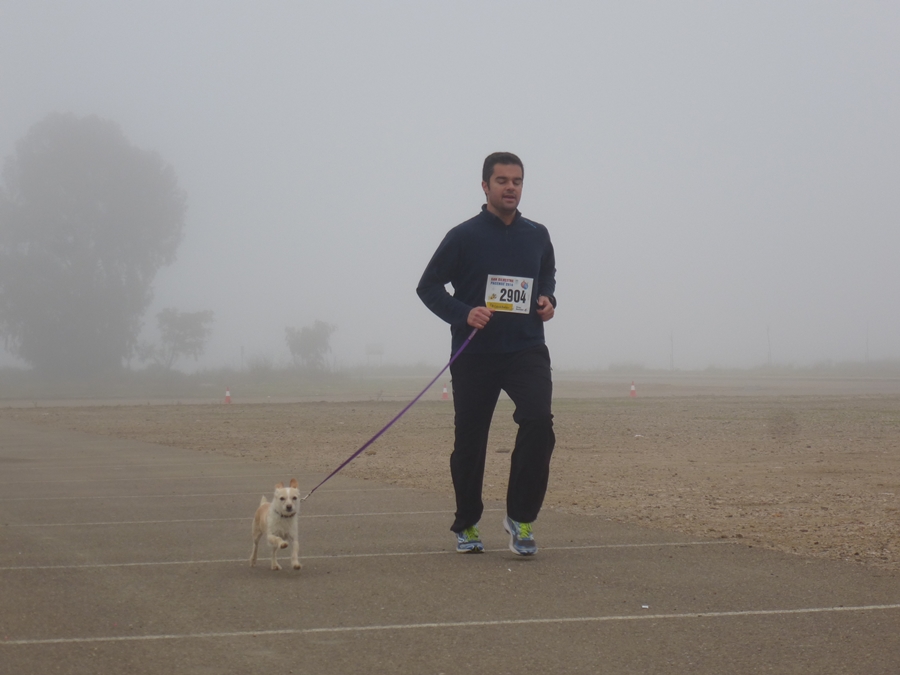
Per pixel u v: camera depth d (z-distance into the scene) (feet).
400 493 36.63
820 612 18.07
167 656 15.37
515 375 23.31
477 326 22.50
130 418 94.17
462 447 23.84
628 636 16.48
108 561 23.29
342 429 75.66
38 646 15.88
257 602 18.94
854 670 14.62
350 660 15.16
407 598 19.25
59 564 22.91
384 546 25.26
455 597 19.33
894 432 68.08
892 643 16.03
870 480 41.04
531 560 23.18
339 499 34.88
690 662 15.05
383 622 17.42
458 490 24.13
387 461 50.29
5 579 21.16
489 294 23.30
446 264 23.57
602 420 81.61
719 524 29.04
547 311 23.45
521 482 23.26
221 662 15.05
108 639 16.30
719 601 18.95
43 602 18.98
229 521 29.89
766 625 17.16
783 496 35.83
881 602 18.85
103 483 40.47
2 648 15.75
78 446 61.16
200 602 18.98
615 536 26.66
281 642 16.16
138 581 20.95
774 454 53.16
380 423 82.53
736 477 42.34
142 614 18.02
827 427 73.00
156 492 37.35
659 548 24.79
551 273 24.68
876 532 27.32
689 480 41.19
